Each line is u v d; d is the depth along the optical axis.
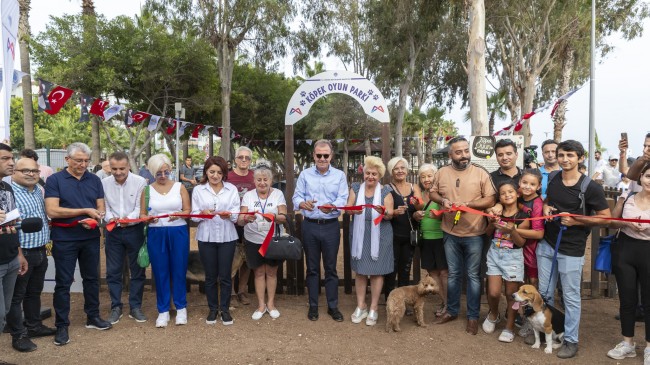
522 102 24.84
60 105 9.81
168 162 4.77
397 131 30.12
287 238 4.77
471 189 4.44
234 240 4.84
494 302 4.42
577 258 3.91
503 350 4.10
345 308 5.33
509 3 22.77
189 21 23.97
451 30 30.83
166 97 19.28
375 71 32.88
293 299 5.71
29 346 4.11
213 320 4.80
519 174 4.57
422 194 5.31
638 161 4.03
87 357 3.97
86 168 4.54
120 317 5.01
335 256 4.94
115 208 4.75
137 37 17.64
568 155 3.92
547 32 24.88
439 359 3.91
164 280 4.76
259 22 25.23
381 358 3.93
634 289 3.86
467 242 4.46
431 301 5.66
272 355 3.99
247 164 5.88
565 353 3.92
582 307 5.24
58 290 4.28
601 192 3.87
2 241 3.39
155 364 3.82
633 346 3.91
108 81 16.75
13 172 3.60
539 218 3.96
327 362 3.85
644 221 3.65
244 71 30.89
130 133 19.53
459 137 4.54
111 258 4.83
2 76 4.43
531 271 4.38
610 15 24.19
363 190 4.79
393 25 28.25
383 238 4.74
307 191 4.87
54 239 4.30
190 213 4.77
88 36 17.22
